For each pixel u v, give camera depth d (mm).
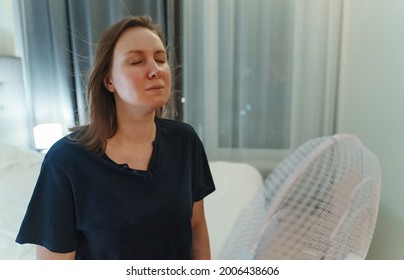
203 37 2102
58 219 699
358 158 504
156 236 757
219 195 1554
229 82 2125
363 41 1663
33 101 2164
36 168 1774
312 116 2082
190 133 900
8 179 1625
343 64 1978
